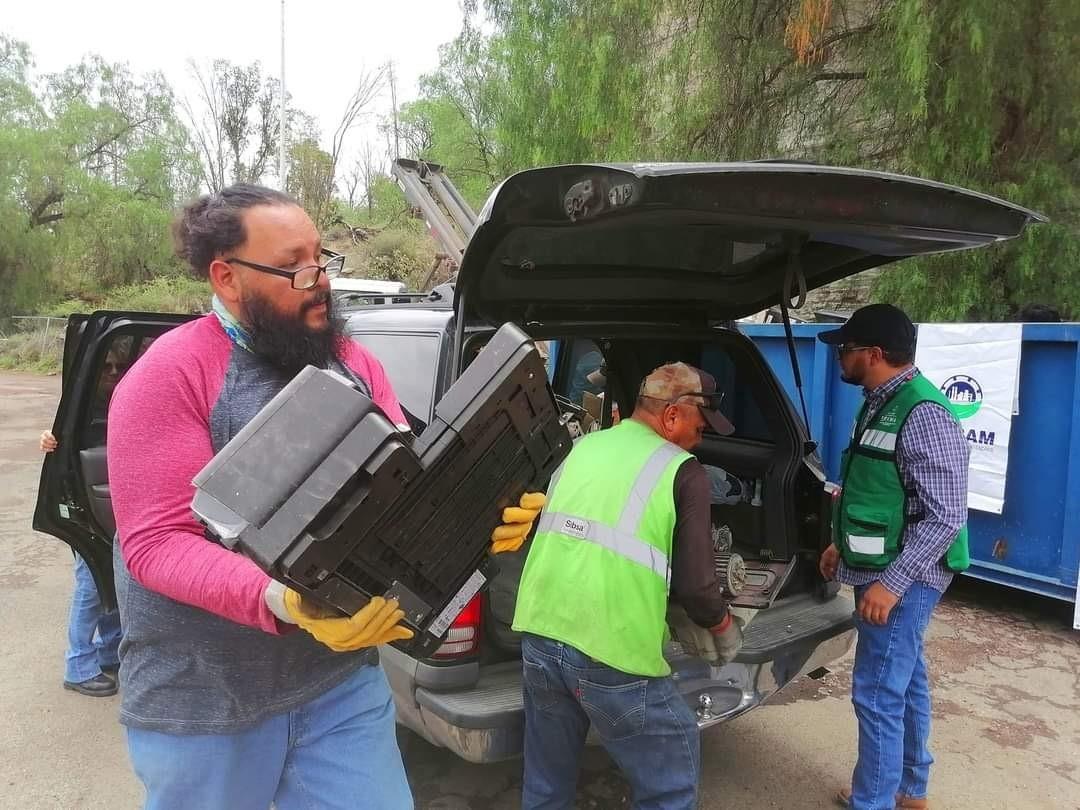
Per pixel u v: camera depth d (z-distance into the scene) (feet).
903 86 20.44
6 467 29.14
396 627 4.22
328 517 3.71
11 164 94.48
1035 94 20.67
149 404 4.43
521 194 7.27
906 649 8.43
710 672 8.59
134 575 4.44
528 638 7.47
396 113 108.88
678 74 25.71
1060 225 20.11
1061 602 16.38
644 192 6.35
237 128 117.60
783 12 23.63
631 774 7.28
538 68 29.04
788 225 7.49
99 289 102.63
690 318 11.36
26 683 12.52
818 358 17.90
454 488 4.26
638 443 7.55
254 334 4.80
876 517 8.43
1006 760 10.57
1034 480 14.62
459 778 10.02
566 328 9.83
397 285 32.01
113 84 111.14
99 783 9.93
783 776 10.25
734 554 10.04
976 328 14.93
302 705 5.16
